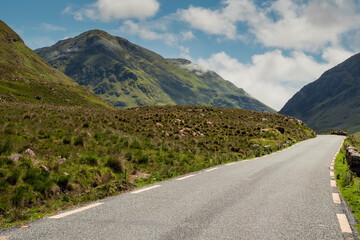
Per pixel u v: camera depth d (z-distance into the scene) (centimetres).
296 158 1698
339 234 431
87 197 698
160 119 3084
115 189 789
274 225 469
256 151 2006
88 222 478
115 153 1181
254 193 716
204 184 840
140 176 1012
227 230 441
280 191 745
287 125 4606
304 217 516
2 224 489
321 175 1046
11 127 1380
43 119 1888
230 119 4222
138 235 415
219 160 1481
